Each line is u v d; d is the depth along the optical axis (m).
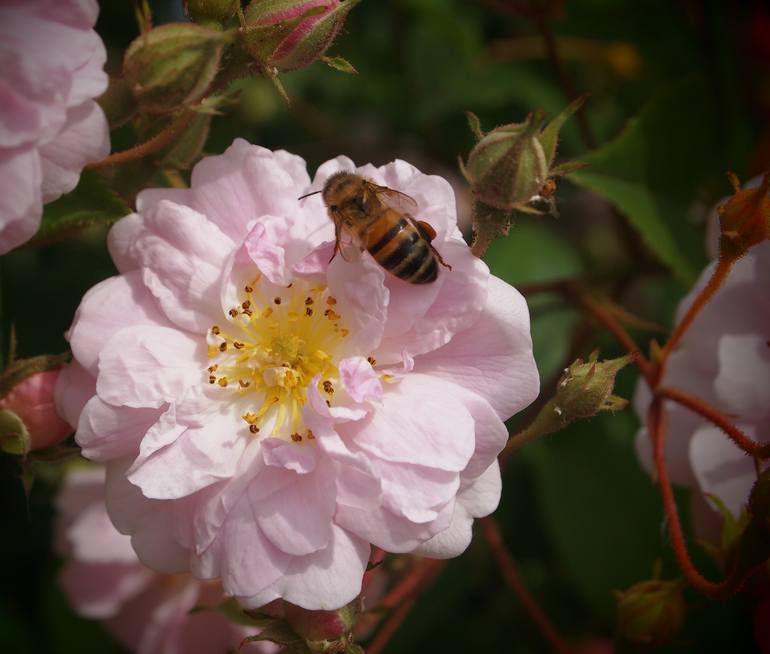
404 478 0.15
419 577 0.17
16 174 0.14
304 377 0.16
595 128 0.21
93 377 0.15
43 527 0.21
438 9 0.21
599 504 0.19
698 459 0.17
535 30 0.22
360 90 0.22
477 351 0.15
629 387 0.19
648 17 0.21
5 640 0.20
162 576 0.20
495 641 0.20
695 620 0.18
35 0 0.15
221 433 0.15
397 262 0.15
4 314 0.20
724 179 0.19
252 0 0.15
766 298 0.17
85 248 0.21
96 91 0.15
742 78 0.20
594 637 0.20
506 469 0.20
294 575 0.14
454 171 0.22
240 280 0.16
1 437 0.15
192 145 0.16
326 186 0.15
